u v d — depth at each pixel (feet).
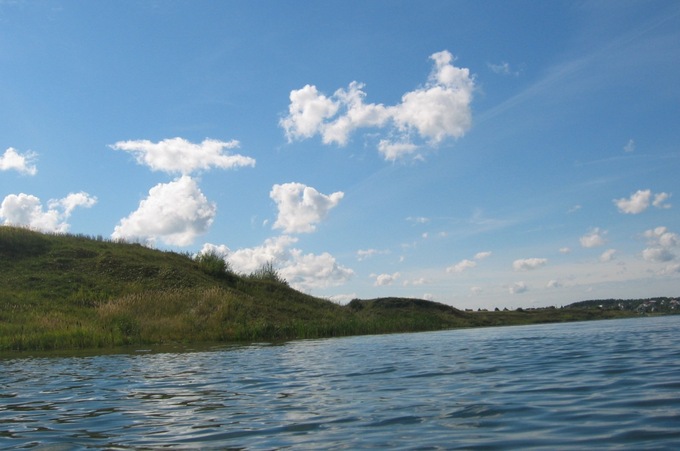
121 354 61.46
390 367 42.91
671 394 26.18
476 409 25.03
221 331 84.79
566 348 52.39
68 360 55.62
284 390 33.32
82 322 83.87
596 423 21.31
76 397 32.55
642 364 37.68
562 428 20.84
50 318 83.20
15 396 33.30
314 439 20.85
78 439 22.13
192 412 27.25
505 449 18.35
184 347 70.18
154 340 78.18
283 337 88.94
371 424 22.97
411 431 21.45
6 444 21.54
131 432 23.18
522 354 48.85
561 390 28.99
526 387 30.53
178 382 38.17
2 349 68.28
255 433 22.26
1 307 86.33
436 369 40.47
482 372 37.70
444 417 23.67
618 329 80.64
